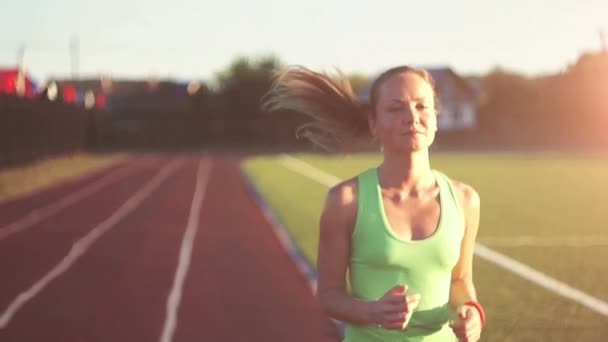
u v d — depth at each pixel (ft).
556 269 34.12
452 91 228.02
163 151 187.21
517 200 67.10
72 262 37.65
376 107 8.62
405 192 8.54
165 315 26.89
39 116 108.99
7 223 53.52
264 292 30.22
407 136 8.28
